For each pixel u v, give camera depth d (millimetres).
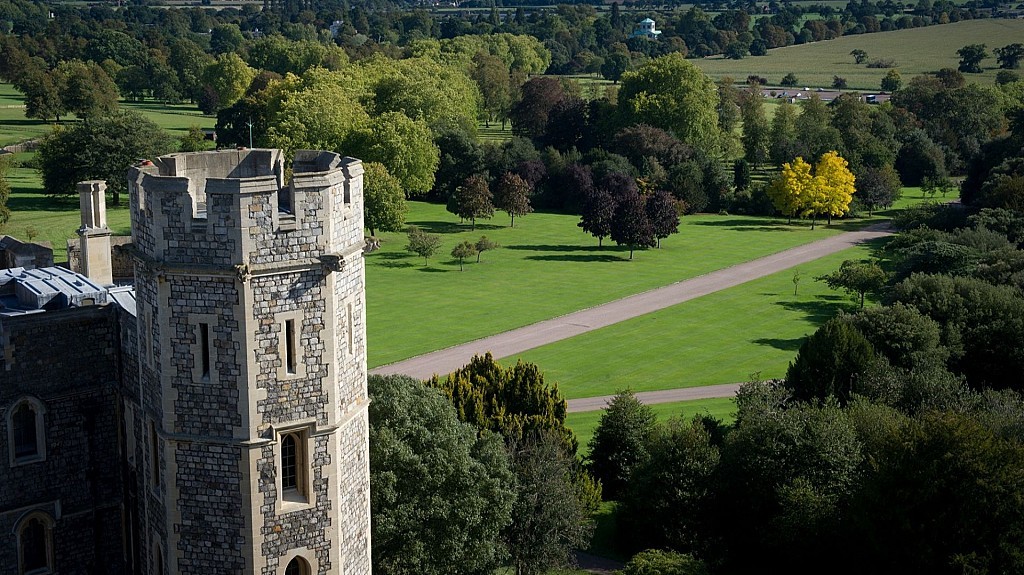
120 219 167750
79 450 47781
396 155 184000
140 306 40344
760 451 69062
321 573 40344
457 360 111500
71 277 50500
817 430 68812
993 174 165000
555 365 111750
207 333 37969
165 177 37375
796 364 89688
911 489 60875
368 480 43188
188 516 39438
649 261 164125
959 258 119750
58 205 177250
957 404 79750
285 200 39938
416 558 55344
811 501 65125
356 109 197250
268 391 38312
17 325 45438
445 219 191625
